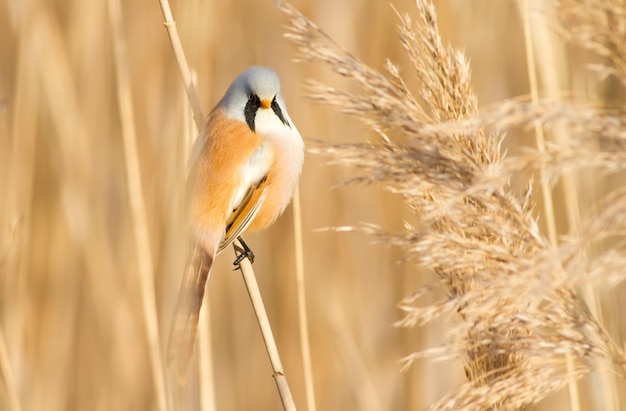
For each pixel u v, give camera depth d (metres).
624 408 5.76
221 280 9.38
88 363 8.90
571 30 4.01
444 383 8.73
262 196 6.45
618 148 3.62
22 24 9.19
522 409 4.29
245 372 9.16
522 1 5.54
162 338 8.52
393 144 4.37
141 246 7.06
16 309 8.54
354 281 9.22
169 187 8.54
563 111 3.63
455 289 4.18
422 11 4.59
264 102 6.45
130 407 8.67
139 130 9.12
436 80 4.51
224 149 6.36
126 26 9.62
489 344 4.09
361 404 8.47
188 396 8.46
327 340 8.93
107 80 9.69
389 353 9.03
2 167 9.27
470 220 4.17
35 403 8.59
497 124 3.72
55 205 9.28
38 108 9.47
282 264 9.26
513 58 9.08
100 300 8.84
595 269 3.66
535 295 3.78
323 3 9.59
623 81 3.94
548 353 4.04
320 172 9.38
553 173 3.69
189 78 6.22
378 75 4.36
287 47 9.75
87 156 9.31
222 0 9.59
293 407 5.45
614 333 5.93
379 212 9.27
